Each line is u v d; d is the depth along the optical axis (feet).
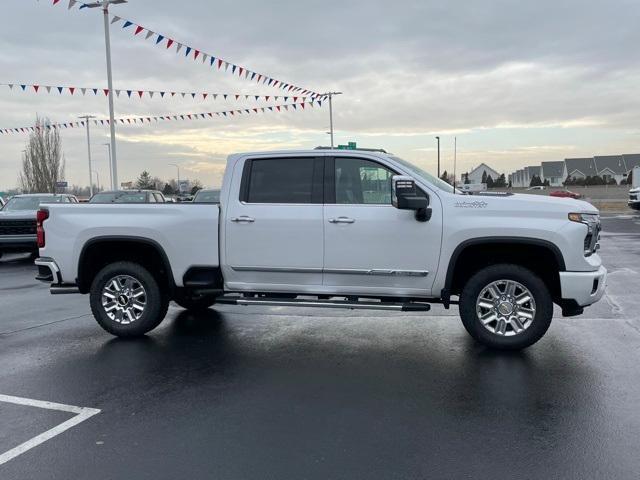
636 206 92.63
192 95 64.85
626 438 12.32
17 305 28.45
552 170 341.41
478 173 276.82
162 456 11.77
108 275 21.22
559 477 10.75
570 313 18.57
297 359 18.39
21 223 45.50
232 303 20.30
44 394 15.51
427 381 16.07
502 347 18.51
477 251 19.08
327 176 19.57
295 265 19.60
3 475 11.07
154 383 16.30
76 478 10.94
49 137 198.08
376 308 19.07
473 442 12.22
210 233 20.20
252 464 11.37
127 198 53.21
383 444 12.18
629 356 18.01
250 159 20.20
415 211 18.53
